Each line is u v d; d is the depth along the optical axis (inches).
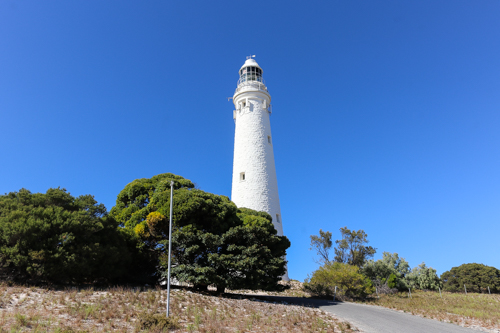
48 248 808.3
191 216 1034.1
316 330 687.1
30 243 796.6
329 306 1056.8
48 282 815.1
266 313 820.0
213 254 953.5
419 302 1343.5
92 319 615.8
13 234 781.3
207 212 1047.6
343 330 690.8
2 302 641.6
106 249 893.2
